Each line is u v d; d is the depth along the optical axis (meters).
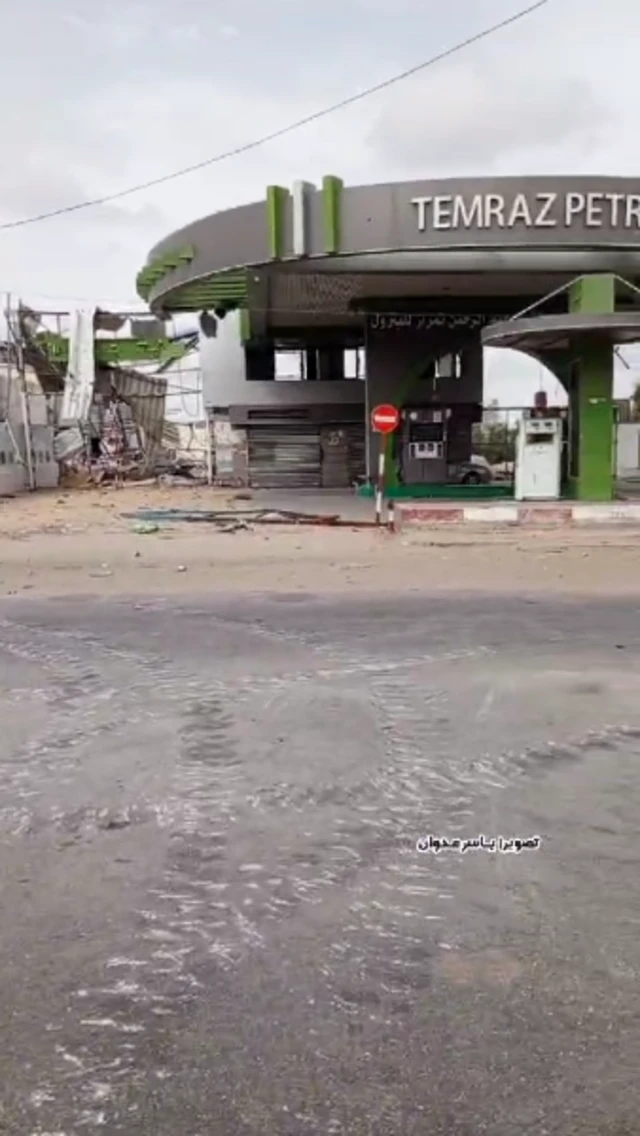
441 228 17.00
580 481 18.67
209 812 4.35
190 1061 2.64
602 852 3.91
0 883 3.69
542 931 3.31
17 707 5.98
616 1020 2.81
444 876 3.71
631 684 6.32
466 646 7.47
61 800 4.50
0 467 26.61
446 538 15.22
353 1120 2.41
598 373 18.31
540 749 5.12
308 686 6.39
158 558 12.96
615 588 10.16
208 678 6.62
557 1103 2.47
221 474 32.72
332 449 29.38
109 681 6.57
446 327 23.41
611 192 17.02
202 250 18.61
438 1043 2.71
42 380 32.75
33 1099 2.50
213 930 3.33
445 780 4.70
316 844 4.01
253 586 10.54
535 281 19.88
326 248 17.25
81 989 2.98
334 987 2.98
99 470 33.44
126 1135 2.37
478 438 32.09
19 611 9.14
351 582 10.76
